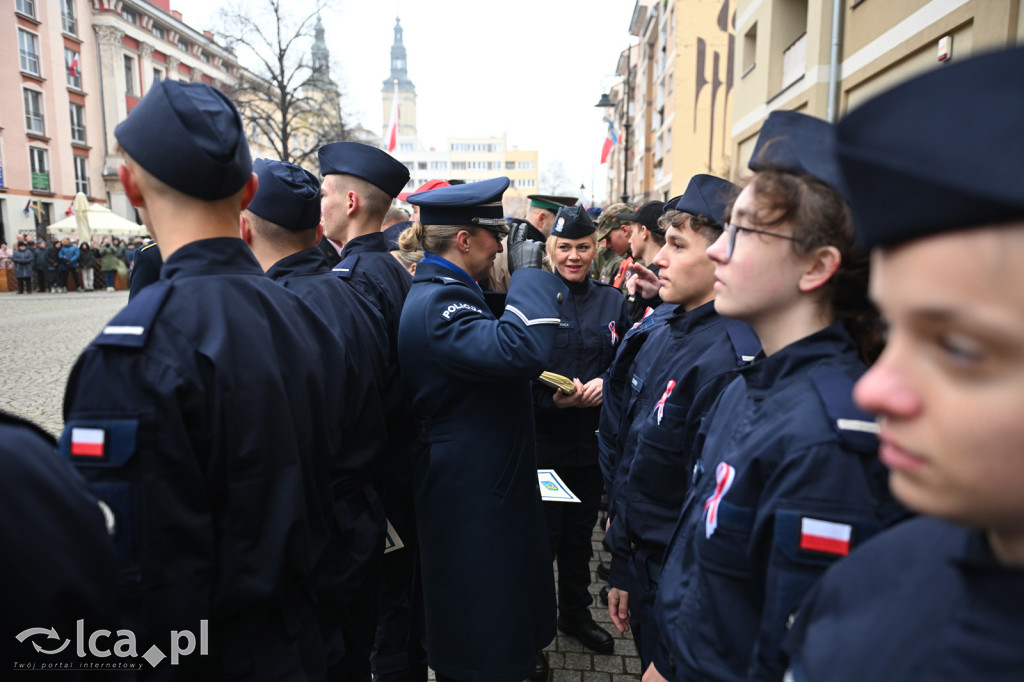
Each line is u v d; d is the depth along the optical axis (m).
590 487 2.97
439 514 2.01
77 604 0.83
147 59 37.38
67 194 31.17
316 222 2.10
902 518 0.91
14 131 28.08
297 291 1.92
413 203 2.10
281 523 1.32
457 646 1.99
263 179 2.01
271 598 1.31
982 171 0.44
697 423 1.63
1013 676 0.53
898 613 0.65
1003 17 5.28
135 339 1.20
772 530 0.98
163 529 1.18
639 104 35.62
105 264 24.73
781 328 1.17
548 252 3.42
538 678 2.63
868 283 1.08
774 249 1.12
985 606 0.57
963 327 0.46
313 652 1.43
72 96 32.12
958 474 0.49
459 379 1.96
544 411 2.95
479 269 2.18
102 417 1.16
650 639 1.75
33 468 0.80
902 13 7.07
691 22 20.41
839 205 1.08
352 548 1.75
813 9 9.56
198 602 1.21
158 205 1.36
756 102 12.37
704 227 1.83
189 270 1.34
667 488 1.74
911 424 0.51
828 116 7.13
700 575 1.12
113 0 33.84
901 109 0.50
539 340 1.86
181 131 1.29
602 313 3.30
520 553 2.03
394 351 2.48
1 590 0.75
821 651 0.71
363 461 1.84
